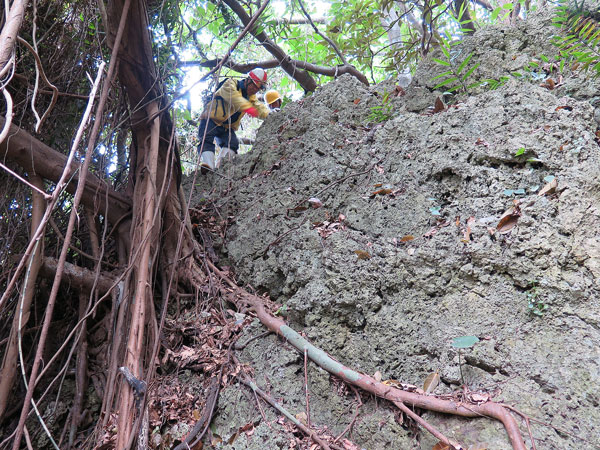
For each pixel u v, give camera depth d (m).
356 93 4.77
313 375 2.85
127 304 3.17
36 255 3.31
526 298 2.57
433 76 4.36
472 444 2.19
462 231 2.93
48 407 3.37
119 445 2.49
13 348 3.12
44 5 3.76
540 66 3.86
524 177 3.03
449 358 2.54
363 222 3.43
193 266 3.79
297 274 3.28
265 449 2.57
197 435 2.81
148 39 3.33
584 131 3.04
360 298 2.97
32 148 3.41
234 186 4.57
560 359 2.32
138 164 3.67
